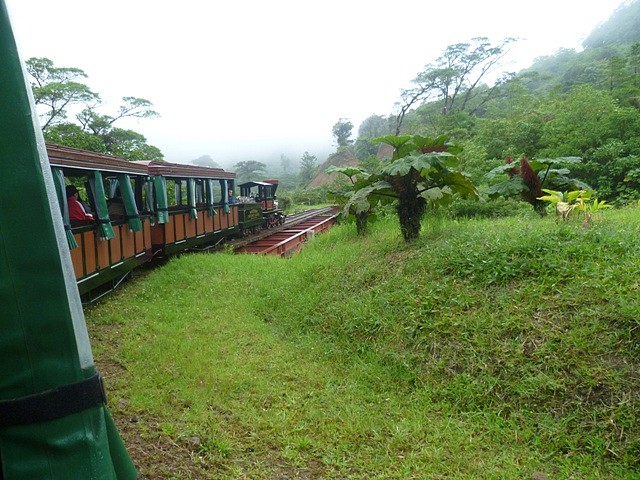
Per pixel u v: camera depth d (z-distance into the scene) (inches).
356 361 193.0
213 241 588.1
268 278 333.7
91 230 298.8
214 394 170.4
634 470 117.8
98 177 308.0
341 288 259.1
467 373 163.5
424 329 190.5
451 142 291.6
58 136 777.6
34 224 61.4
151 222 434.0
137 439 142.1
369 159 1312.7
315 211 1200.8
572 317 161.9
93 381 66.3
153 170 431.8
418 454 131.9
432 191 284.8
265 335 234.2
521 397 147.3
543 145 672.4
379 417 151.9
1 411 60.0
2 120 60.1
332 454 133.8
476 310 186.4
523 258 202.1
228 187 656.4
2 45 61.2
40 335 61.5
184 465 129.9
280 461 132.2
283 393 171.2
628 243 198.4
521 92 1451.8
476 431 142.5
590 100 621.3
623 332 146.2
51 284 62.4
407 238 291.4
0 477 60.6
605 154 515.5
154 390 174.1
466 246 233.6
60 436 61.9
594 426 130.5
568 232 219.3
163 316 271.7
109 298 323.9
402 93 1779.0
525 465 125.2
